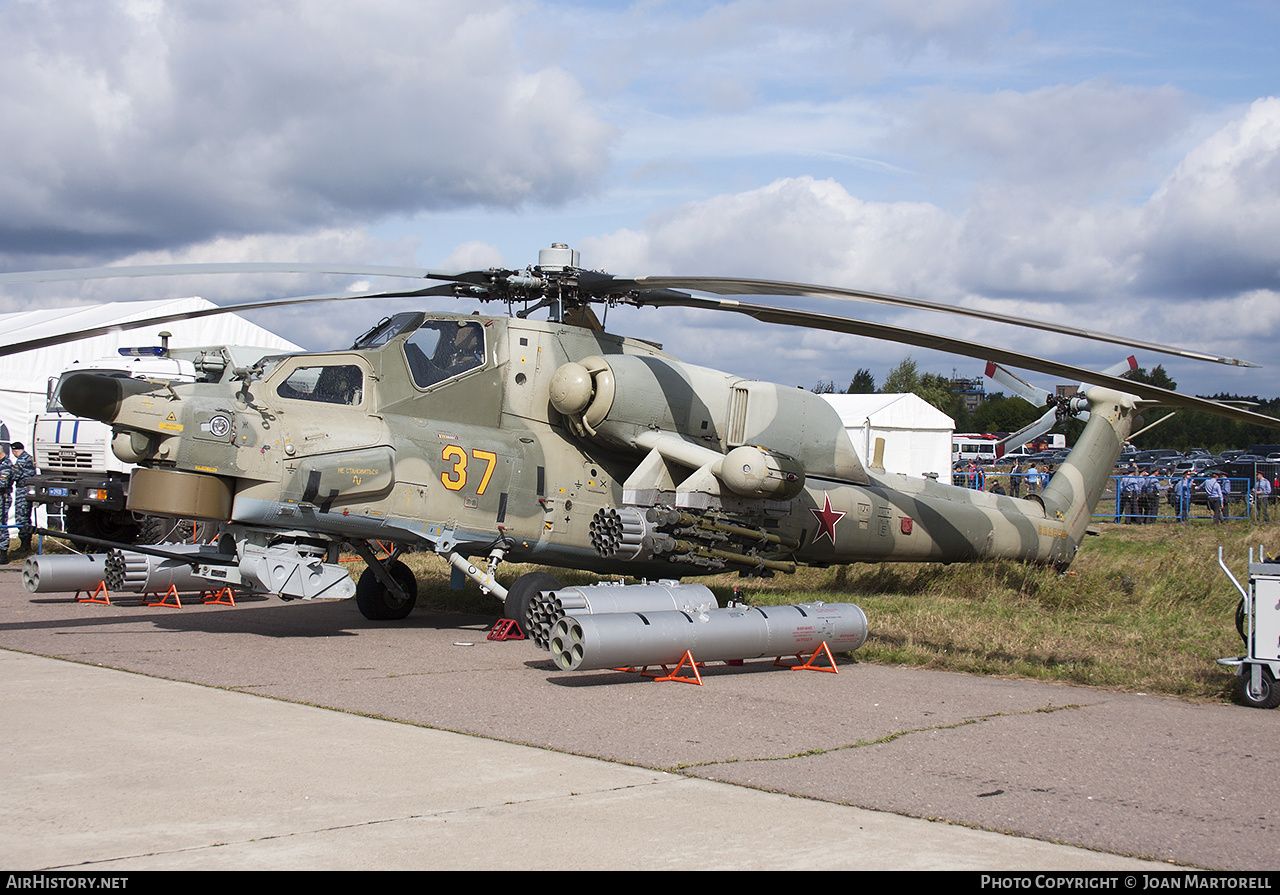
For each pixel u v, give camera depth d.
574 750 5.76
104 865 3.77
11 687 7.20
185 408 9.50
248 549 9.84
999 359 8.88
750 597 13.26
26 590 13.80
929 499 14.28
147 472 9.58
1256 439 103.44
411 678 7.92
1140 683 8.10
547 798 4.78
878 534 13.41
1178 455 58.12
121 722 6.16
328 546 10.55
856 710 7.07
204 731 5.98
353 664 8.52
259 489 9.71
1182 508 28.50
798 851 4.12
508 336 11.28
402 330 10.80
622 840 4.19
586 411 11.19
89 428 16.62
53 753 5.42
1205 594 13.31
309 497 9.79
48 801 4.58
